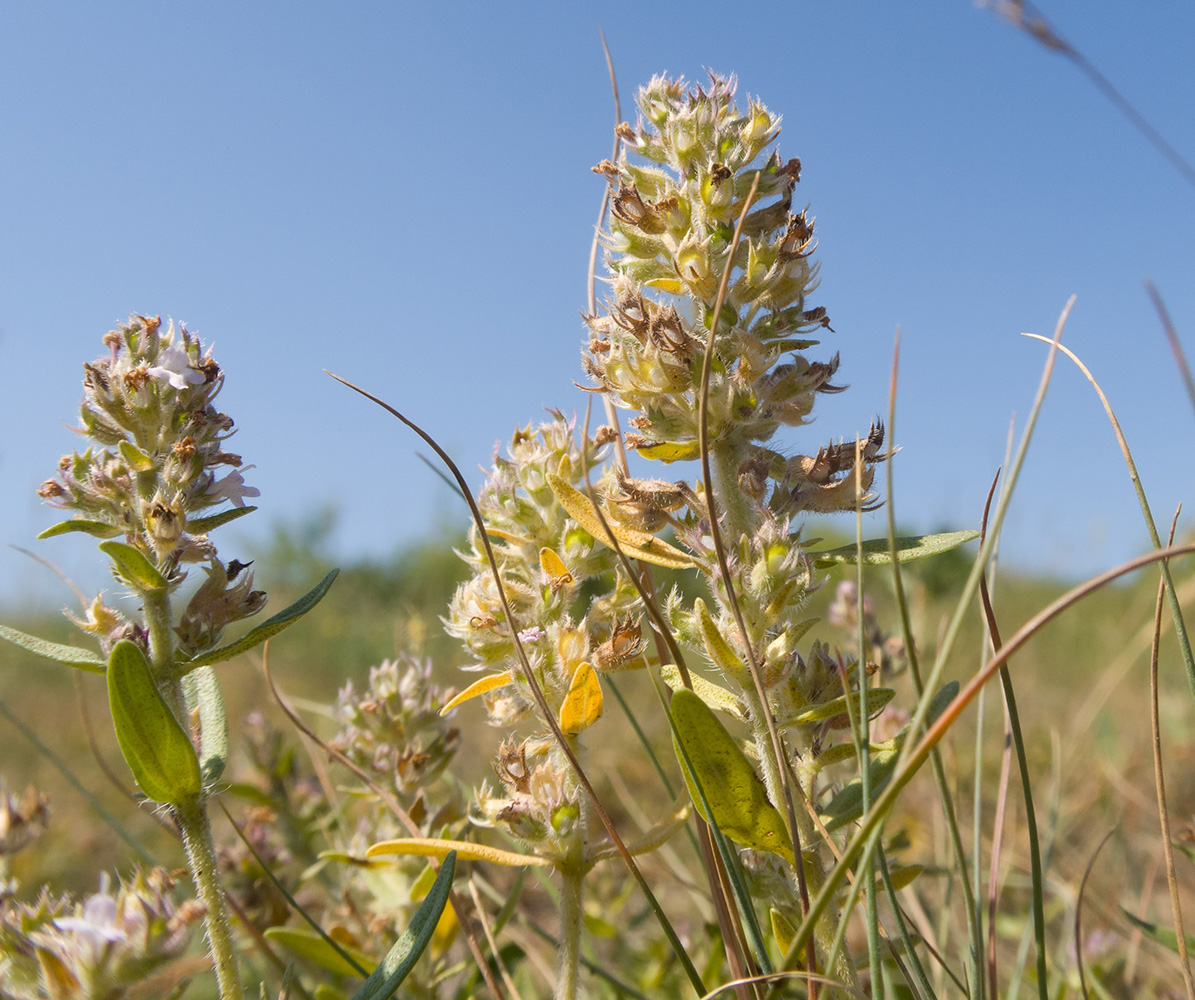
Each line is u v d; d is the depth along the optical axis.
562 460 0.11
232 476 0.09
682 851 0.18
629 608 0.10
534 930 0.12
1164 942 0.10
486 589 0.10
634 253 0.10
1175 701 0.25
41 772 0.23
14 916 0.08
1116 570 0.06
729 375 0.09
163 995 0.09
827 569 0.09
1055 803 0.14
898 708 0.14
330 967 0.11
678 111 0.10
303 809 0.16
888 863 0.10
